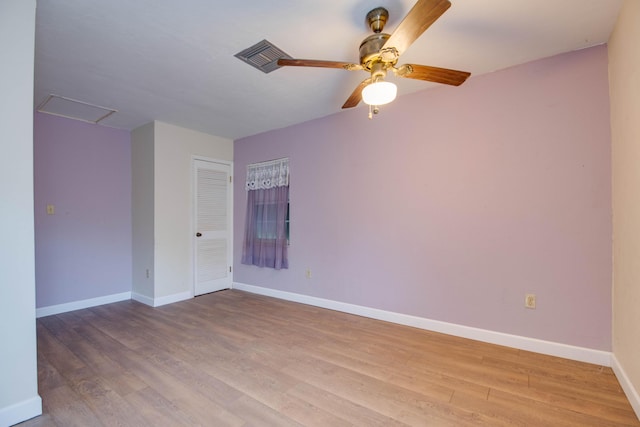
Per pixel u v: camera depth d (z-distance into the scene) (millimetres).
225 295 4312
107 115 3615
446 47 2248
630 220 1800
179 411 1735
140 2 1754
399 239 3127
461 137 2771
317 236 3771
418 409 1743
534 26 2002
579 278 2285
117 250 4059
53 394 1898
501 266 2586
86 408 1762
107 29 2002
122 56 2340
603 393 1872
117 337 2805
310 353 2467
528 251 2475
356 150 3439
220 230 4570
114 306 3801
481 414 1694
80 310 3641
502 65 2520
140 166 4031
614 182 2109
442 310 2873
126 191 4160
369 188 3336
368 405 1785
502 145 2580
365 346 2594
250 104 3314
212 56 2350
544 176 2410
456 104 2797
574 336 2305
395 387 1969
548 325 2398
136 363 2305
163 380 2064
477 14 1879
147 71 2576
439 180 2887
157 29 2012
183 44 2186
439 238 2887
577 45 2232
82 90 2928
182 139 4113
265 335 2848
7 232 1624
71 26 1967
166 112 3539
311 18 1909
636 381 1703
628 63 1769
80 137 3768
